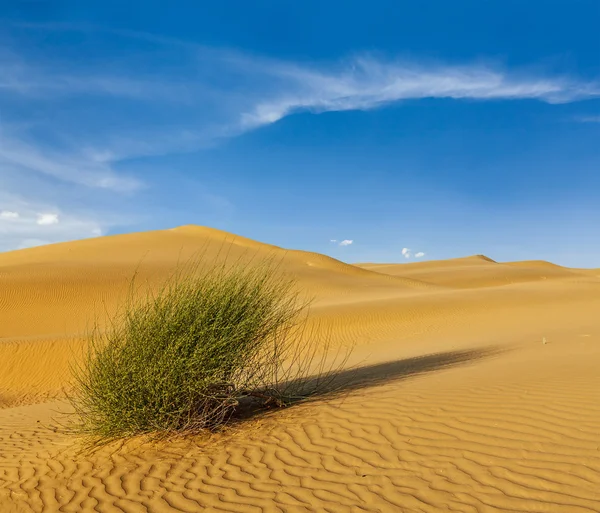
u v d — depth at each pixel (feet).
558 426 19.56
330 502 16.58
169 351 23.59
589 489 15.03
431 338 73.72
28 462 23.61
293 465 19.72
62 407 41.01
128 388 23.56
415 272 299.58
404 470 17.97
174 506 17.71
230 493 18.16
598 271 418.72
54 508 18.54
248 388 27.07
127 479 20.27
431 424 21.53
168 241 233.55
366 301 112.98
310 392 29.63
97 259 179.22
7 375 65.21
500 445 18.63
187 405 23.68
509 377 28.17
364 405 25.43
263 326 26.48
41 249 217.15
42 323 104.78
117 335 25.12
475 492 15.87
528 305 106.93
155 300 25.41
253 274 27.63
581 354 36.58
